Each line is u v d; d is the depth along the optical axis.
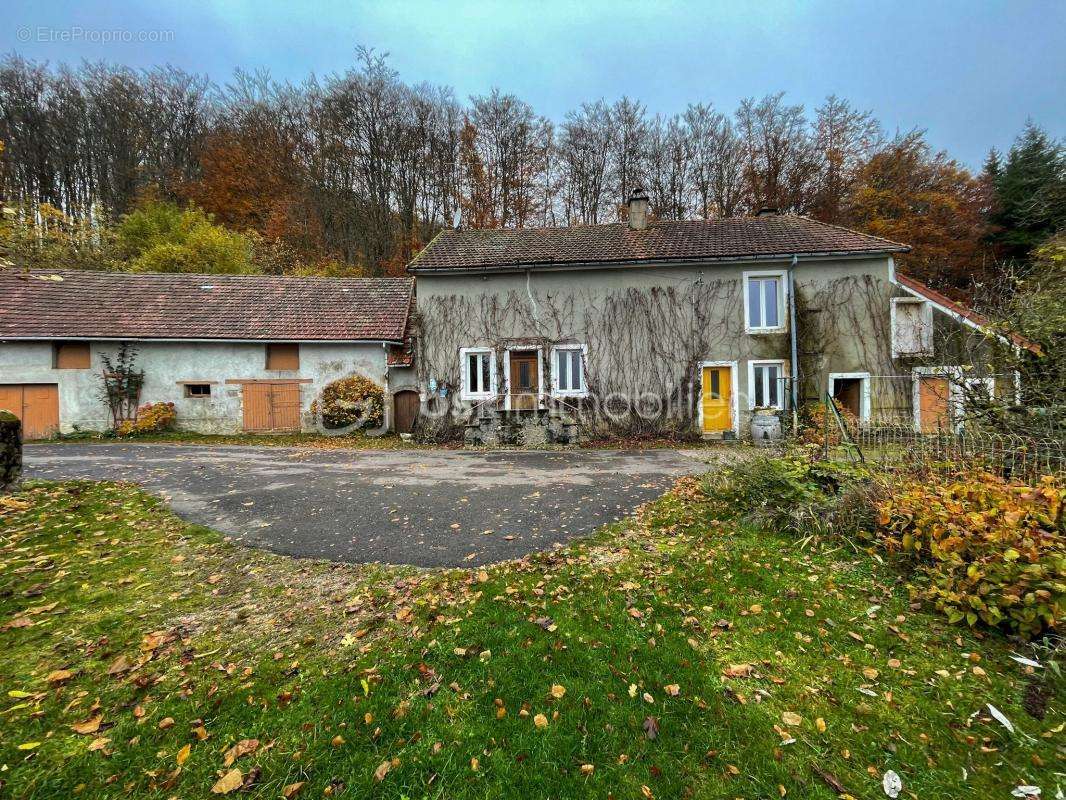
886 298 12.57
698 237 14.16
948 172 22.50
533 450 11.71
